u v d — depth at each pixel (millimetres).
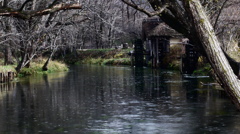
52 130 10953
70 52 59375
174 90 19641
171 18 8797
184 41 30953
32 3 23172
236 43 21875
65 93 19344
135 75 29875
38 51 32219
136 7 7871
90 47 62000
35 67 33094
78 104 15750
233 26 18516
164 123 11742
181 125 11406
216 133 10305
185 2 6508
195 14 6461
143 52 43844
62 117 12898
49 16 26641
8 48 32469
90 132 10664
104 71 35812
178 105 15047
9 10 6004
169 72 31703
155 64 37844
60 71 36125
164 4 8219
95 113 13633
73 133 10555
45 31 26203
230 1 17719
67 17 28250
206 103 15305
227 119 12102
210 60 6387
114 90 20453
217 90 18969
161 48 38000
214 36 6391
